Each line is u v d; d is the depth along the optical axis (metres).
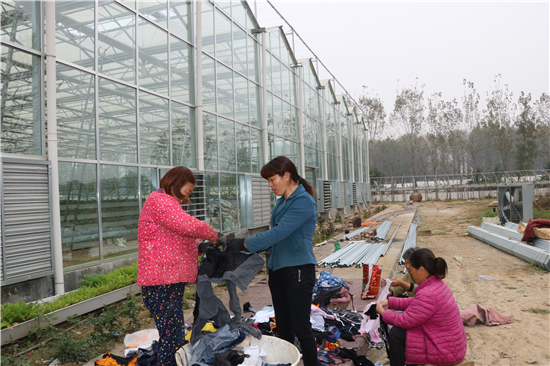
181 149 9.53
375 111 59.44
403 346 3.29
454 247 11.69
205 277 2.93
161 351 2.78
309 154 21.14
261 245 2.60
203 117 10.70
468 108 55.38
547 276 7.44
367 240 12.16
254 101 14.30
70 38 6.39
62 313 4.90
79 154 6.40
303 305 2.64
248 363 2.61
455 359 3.17
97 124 6.80
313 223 2.73
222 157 11.66
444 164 52.88
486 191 39.81
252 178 13.14
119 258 7.07
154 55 8.73
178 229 2.54
